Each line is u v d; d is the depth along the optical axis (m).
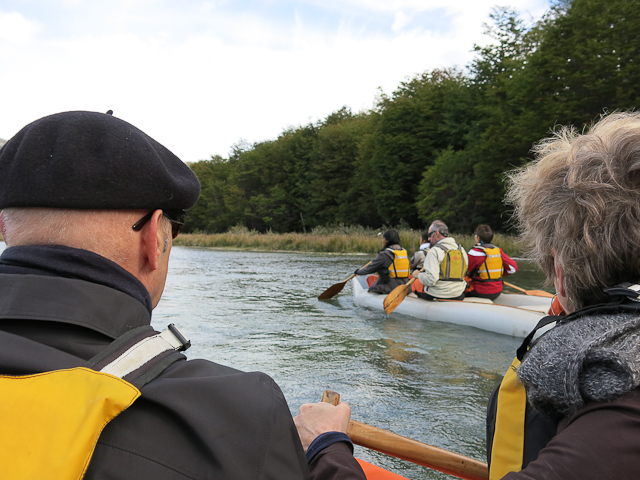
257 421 0.62
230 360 4.10
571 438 0.63
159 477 0.55
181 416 0.58
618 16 18.33
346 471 0.86
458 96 28.78
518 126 21.05
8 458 0.50
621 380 0.62
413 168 31.19
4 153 0.70
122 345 0.63
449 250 6.14
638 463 0.59
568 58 19.81
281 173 46.84
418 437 2.62
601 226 0.76
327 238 20.83
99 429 0.52
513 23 26.34
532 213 0.91
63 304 0.62
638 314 0.69
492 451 0.89
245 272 11.59
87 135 0.69
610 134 0.81
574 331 0.71
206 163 60.16
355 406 3.06
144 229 0.74
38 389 0.53
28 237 0.68
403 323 5.73
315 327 5.50
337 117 46.69
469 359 4.16
